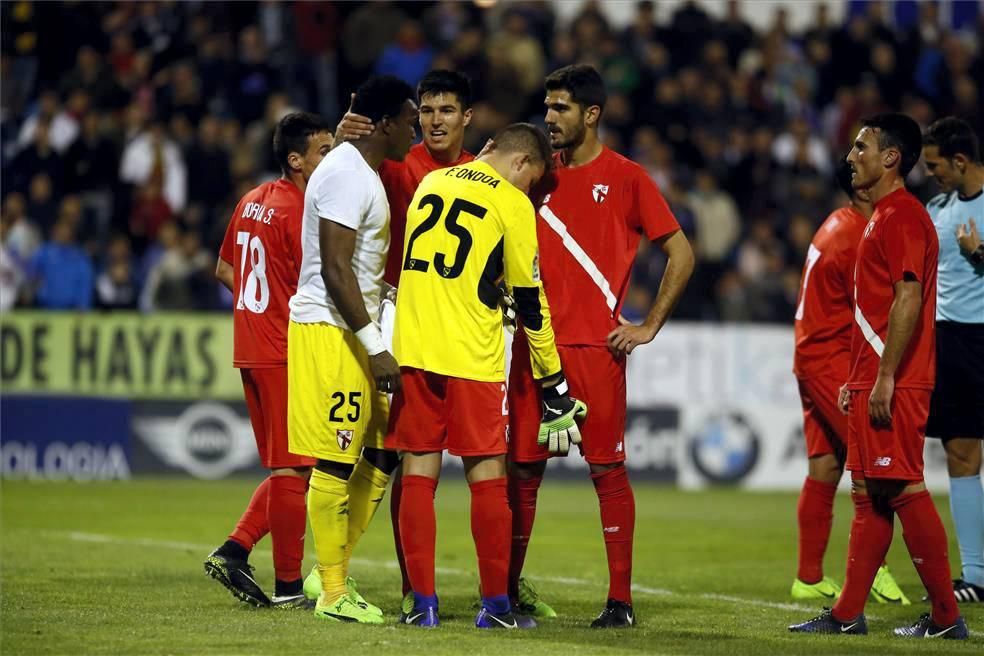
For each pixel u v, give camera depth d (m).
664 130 67.31
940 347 28.45
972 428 28.36
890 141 22.89
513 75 66.19
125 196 60.34
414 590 22.44
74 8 66.25
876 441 22.47
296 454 22.77
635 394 58.00
